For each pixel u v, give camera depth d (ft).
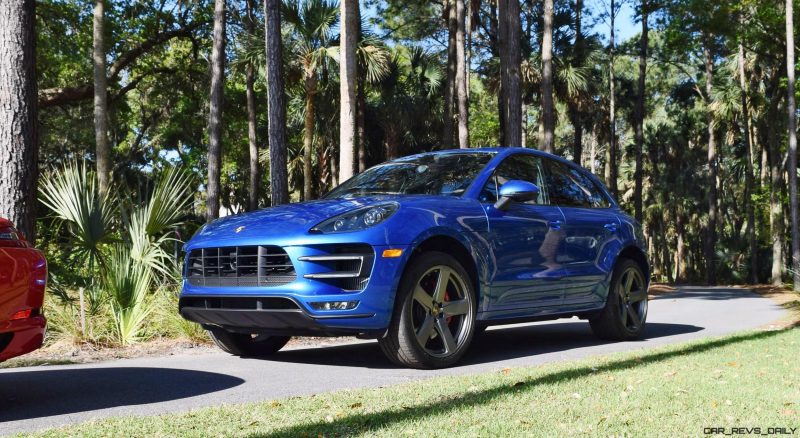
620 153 165.17
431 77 87.51
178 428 10.19
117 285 22.89
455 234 17.38
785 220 117.50
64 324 22.99
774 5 75.77
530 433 9.32
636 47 118.83
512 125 50.42
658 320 31.96
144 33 83.46
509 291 18.71
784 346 19.19
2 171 24.38
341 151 36.37
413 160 20.76
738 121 125.49
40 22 78.38
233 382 15.37
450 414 10.59
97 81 54.44
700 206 152.87
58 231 25.76
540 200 20.62
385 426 9.91
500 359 18.92
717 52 119.55
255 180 77.41
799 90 79.82
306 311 15.61
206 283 17.33
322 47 66.74
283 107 35.04
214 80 57.62
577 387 12.79
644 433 9.29
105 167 54.13
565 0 97.66
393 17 110.63
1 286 11.27
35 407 12.74
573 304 20.95
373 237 15.89
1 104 24.58
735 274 123.44
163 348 21.83
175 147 106.52
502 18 71.46
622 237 22.72
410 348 16.43
